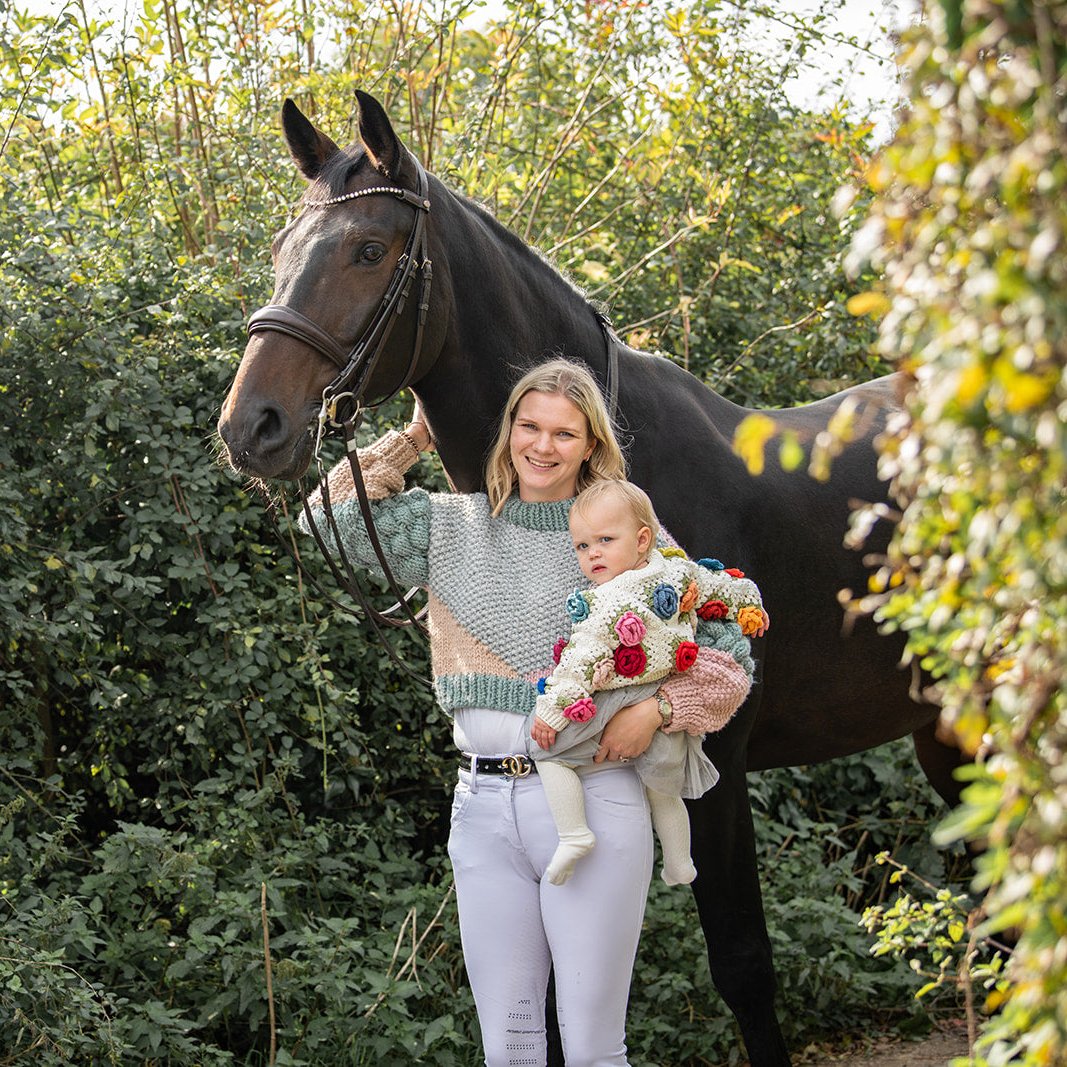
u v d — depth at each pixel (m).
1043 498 1.17
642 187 5.34
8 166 4.43
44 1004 2.94
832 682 3.24
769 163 5.56
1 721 3.69
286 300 2.51
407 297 2.59
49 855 3.38
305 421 2.48
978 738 1.28
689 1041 3.66
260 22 4.93
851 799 4.71
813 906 3.85
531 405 2.40
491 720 2.34
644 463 2.93
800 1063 3.76
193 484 3.84
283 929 3.66
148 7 4.74
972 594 1.30
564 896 2.26
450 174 4.59
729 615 2.40
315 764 4.14
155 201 4.81
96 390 3.70
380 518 2.51
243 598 3.90
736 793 2.99
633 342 4.58
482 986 2.35
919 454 1.29
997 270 1.10
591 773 2.29
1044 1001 1.19
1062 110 1.13
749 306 5.37
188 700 3.91
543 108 5.38
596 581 2.33
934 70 1.21
